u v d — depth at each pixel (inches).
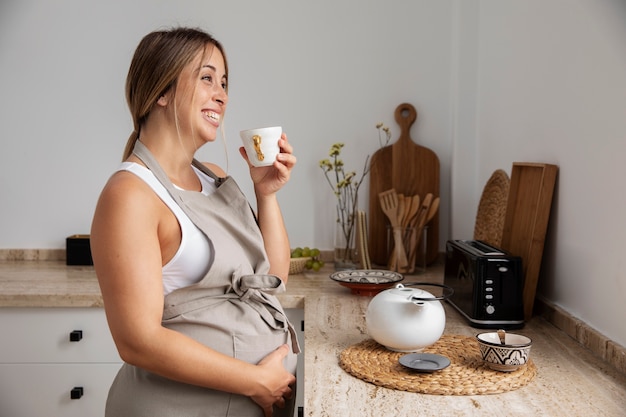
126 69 108.0
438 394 52.1
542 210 73.3
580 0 65.1
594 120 62.5
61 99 108.0
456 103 106.6
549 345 65.5
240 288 55.9
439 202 109.2
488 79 100.6
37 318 88.4
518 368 56.7
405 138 109.3
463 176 107.5
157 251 49.8
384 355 61.0
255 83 109.2
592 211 63.6
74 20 107.2
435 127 110.0
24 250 109.6
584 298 66.2
